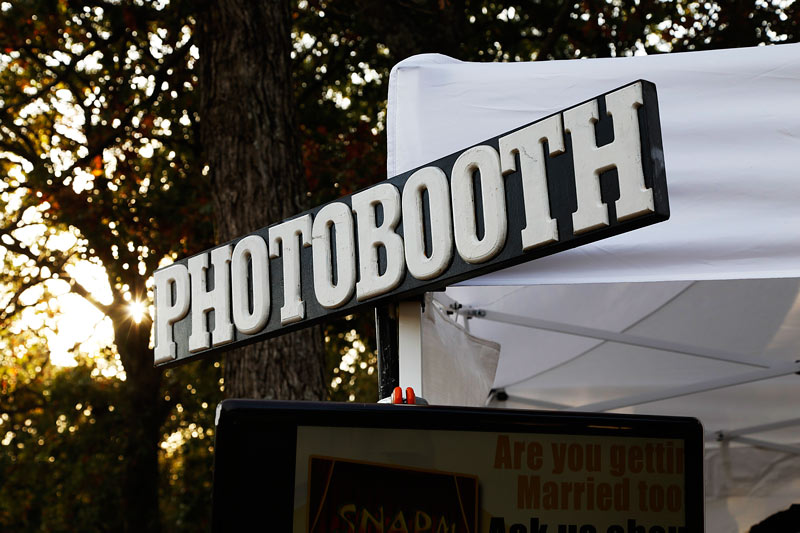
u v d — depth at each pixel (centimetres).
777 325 499
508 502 194
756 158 229
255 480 179
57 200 1264
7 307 1523
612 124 182
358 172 1125
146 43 1182
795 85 232
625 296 470
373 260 219
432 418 191
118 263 1327
